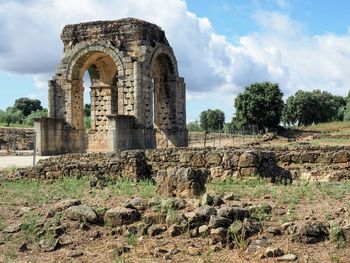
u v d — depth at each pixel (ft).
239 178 56.59
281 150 76.43
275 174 58.54
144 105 112.68
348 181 62.80
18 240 34.24
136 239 32.99
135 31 115.14
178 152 64.49
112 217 35.70
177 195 44.29
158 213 35.76
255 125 255.50
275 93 272.10
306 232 30.14
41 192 53.62
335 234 29.71
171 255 29.71
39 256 31.22
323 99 406.82
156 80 130.72
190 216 33.81
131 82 112.98
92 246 32.71
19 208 43.68
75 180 61.72
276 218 34.35
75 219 36.55
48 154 116.37
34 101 433.48
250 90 275.80
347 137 197.16
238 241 30.76
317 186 51.24
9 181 64.90
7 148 148.46
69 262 29.68
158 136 130.31
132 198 45.01
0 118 241.96
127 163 62.03
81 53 119.85
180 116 130.52
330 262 26.86
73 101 121.60
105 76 131.54
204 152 61.21
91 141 129.90
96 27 119.65
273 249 28.40
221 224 32.17
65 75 121.19
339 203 39.63
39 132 115.03
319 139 192.13
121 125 107.04
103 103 132.46
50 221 36.29
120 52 114.32
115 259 29.50
